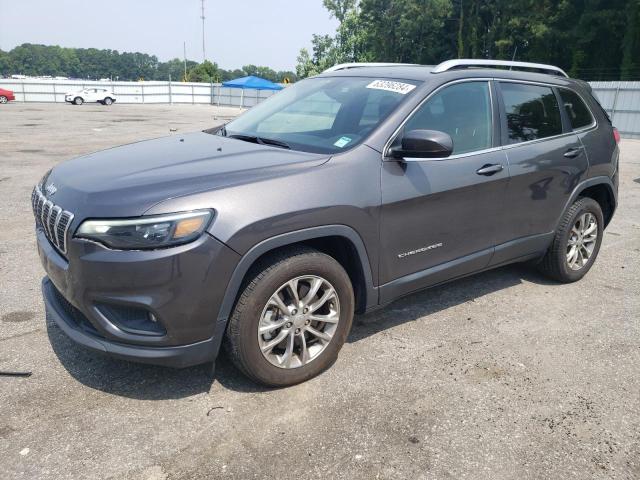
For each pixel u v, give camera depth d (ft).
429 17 183.93
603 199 16.70
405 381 10.48
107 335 8.79
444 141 10.16
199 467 8.04
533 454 8.59
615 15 135.85
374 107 11.57
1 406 9.29
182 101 188.65
